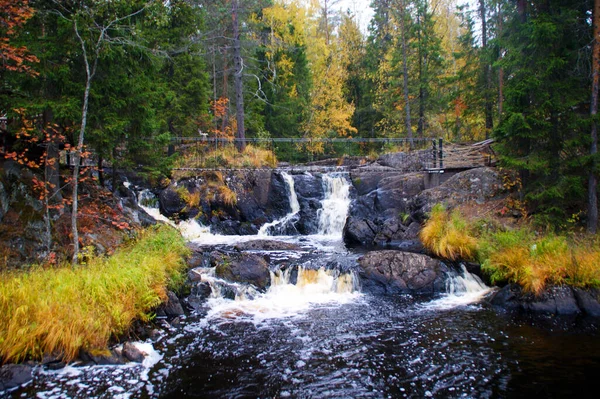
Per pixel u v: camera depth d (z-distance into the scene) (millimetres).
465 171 17250
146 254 11008
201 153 22047
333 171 22531
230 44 25312
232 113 27734
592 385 6418
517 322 9078
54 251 10352
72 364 6910
